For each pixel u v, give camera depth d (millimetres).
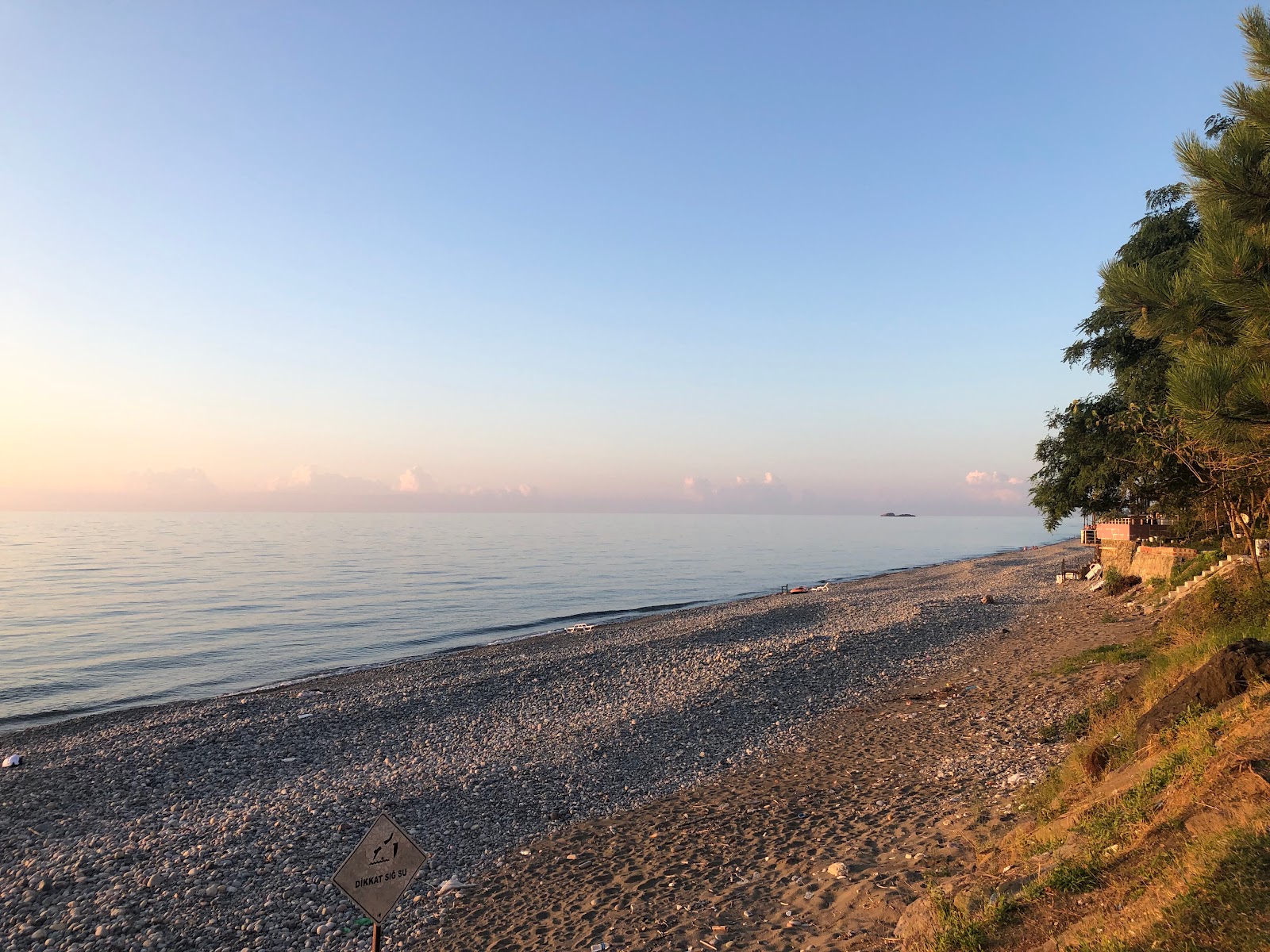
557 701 23859
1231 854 4660
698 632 37719
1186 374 8508
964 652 26625
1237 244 8180
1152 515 36750
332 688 28281
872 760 14781
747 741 17797
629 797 14414
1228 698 8211
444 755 18344
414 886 10727
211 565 97812
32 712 26516
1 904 10688
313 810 14188
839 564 106875
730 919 8273
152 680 31969
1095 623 27641
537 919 9281
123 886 11023
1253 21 9250
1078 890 5695
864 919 7430
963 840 9008
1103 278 10320
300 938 9383
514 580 79188
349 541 171250
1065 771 10258
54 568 91500
